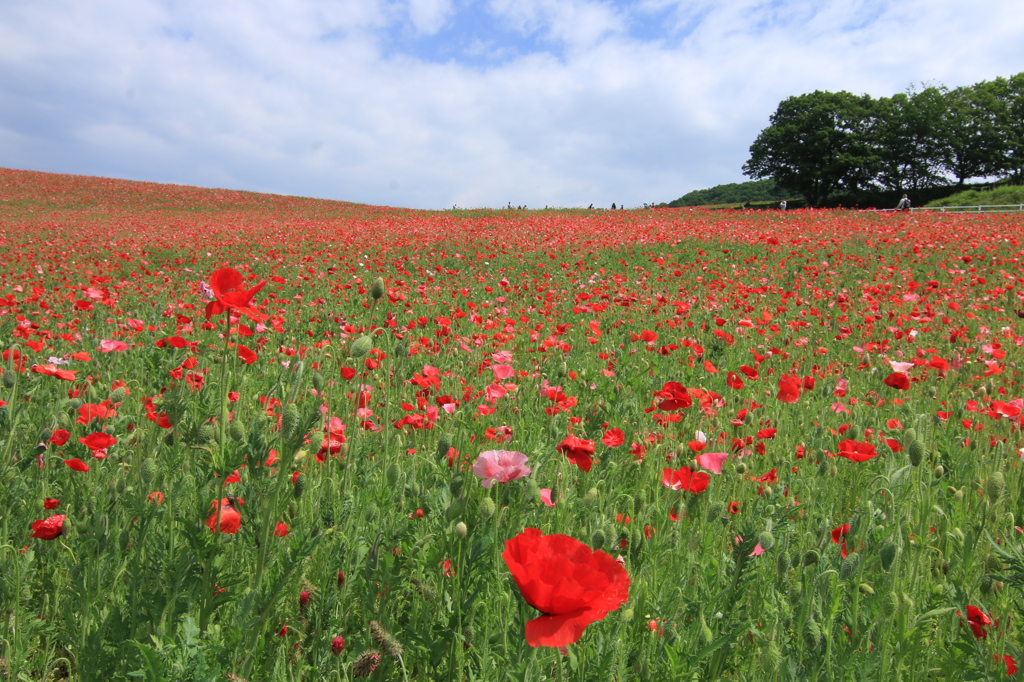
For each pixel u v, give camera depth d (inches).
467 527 59.0
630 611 57.9
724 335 251.9
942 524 94.8
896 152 2524.6
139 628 59.3
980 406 155.5
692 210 1552.7
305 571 72.9
